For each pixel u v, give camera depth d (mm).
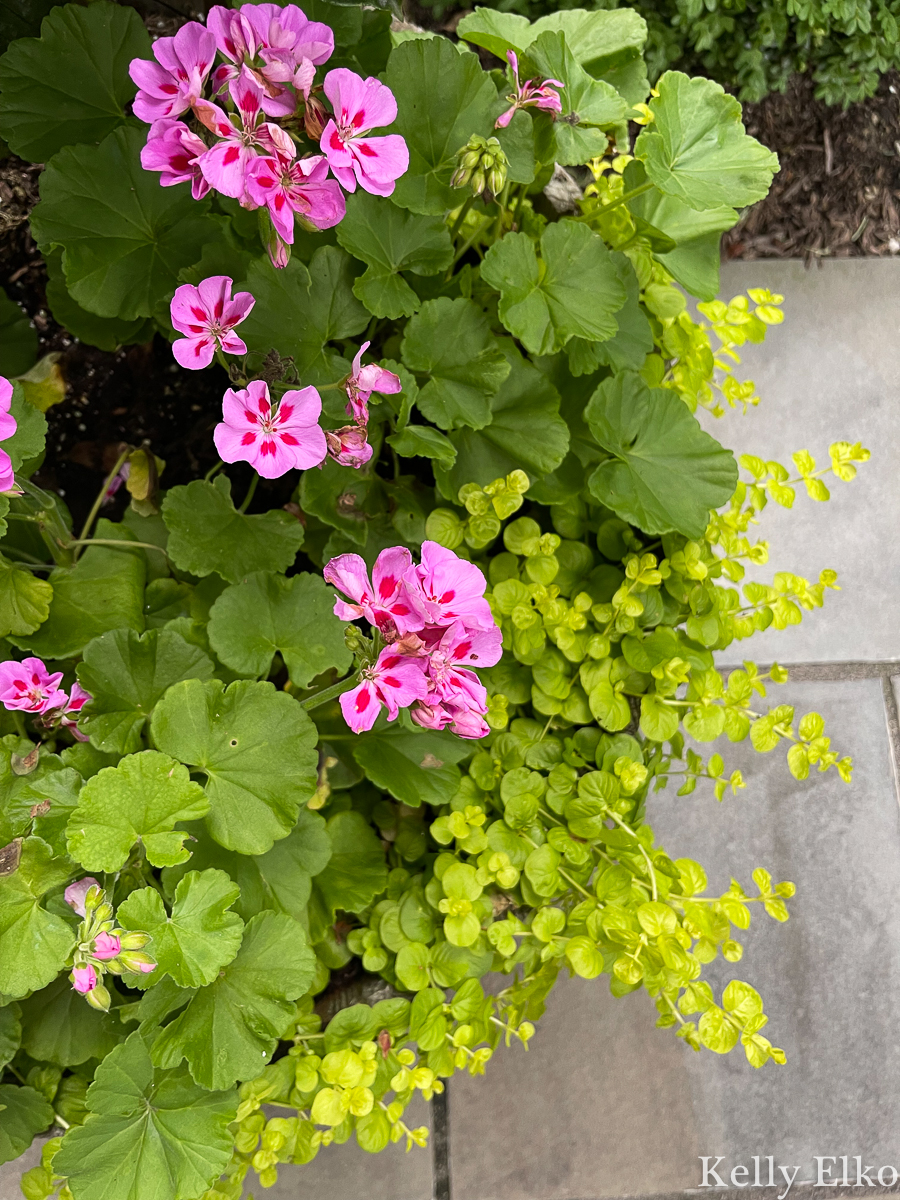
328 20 618
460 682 516
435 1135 794
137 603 641
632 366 675
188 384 751
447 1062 626
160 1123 566
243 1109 598
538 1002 665
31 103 630
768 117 958
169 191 622
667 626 684
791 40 914
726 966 842
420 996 621
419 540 676
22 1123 595
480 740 666
